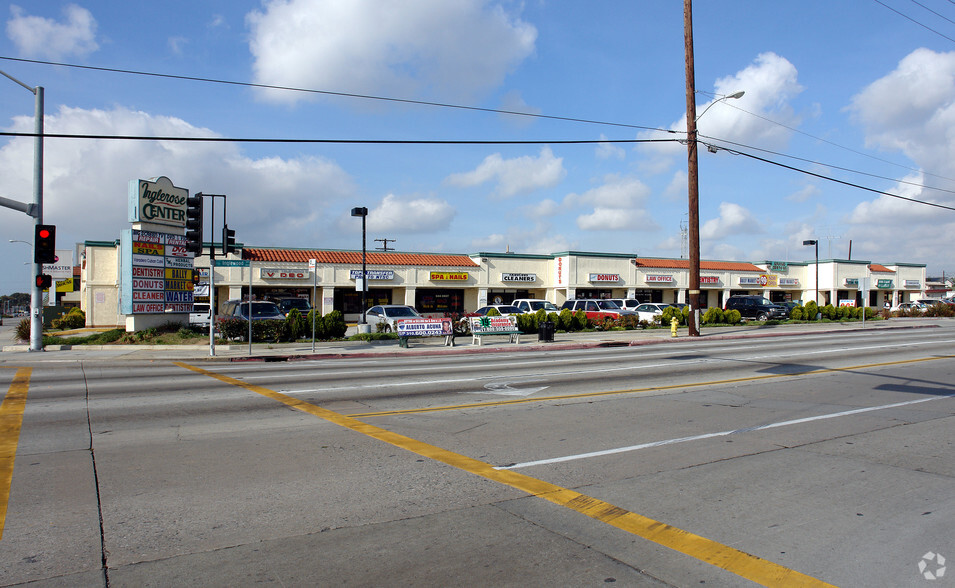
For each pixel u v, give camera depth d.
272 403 10.20
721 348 21.36
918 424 8.63
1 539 4.52
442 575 4.00
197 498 5.43
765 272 56.41
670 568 4.11
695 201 26.84
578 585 3.87
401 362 17.61
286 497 5.48
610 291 49.59
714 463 6.63
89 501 5.34
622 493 5.64
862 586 3.86
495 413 9.35
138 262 22.97
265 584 3.86
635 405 10.05
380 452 7.02
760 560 4.23
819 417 9.09
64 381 12.95
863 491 5.70
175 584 3.85
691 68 26.47
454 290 45.12
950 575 4.00
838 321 41.12
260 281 37.78
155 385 12.32
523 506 5.29
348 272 40.12
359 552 4.34
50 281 20.70
